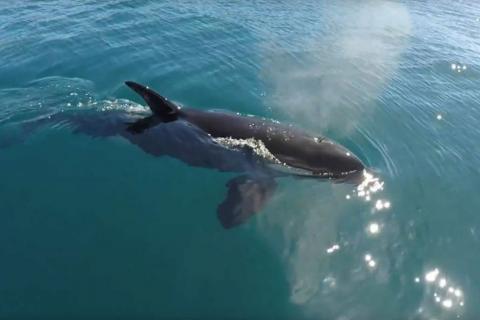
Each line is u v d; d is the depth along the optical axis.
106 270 8.73
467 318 8.08
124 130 12.19
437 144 13.27
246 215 9.66
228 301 8.25
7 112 13.09
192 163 11.29
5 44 17.45
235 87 15.54
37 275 8.57
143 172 11.11
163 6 22.05
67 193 10.47
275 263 8.98
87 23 19.66
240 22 21.05
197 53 17.69
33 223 9.69
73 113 12.99
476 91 16.81
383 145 12.91
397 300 8.33
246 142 11.22
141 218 9.95
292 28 21.31
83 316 7.90
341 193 10.56
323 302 8.27
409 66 18.58
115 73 15.91
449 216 10.35
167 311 8.05
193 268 8.84
